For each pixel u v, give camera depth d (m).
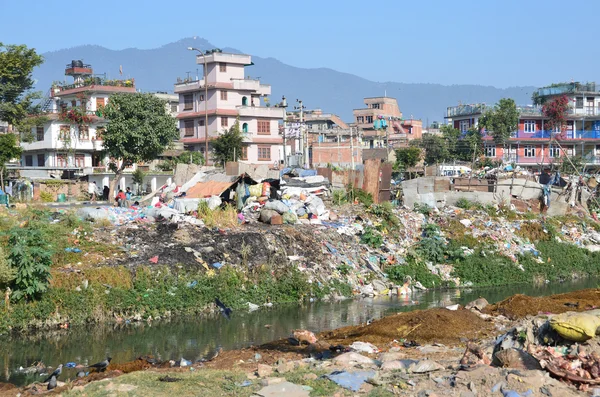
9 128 59.22
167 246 26.95
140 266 24.83
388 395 12.24
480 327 19.17
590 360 13.20
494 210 40.34
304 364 14.80
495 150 77.62
